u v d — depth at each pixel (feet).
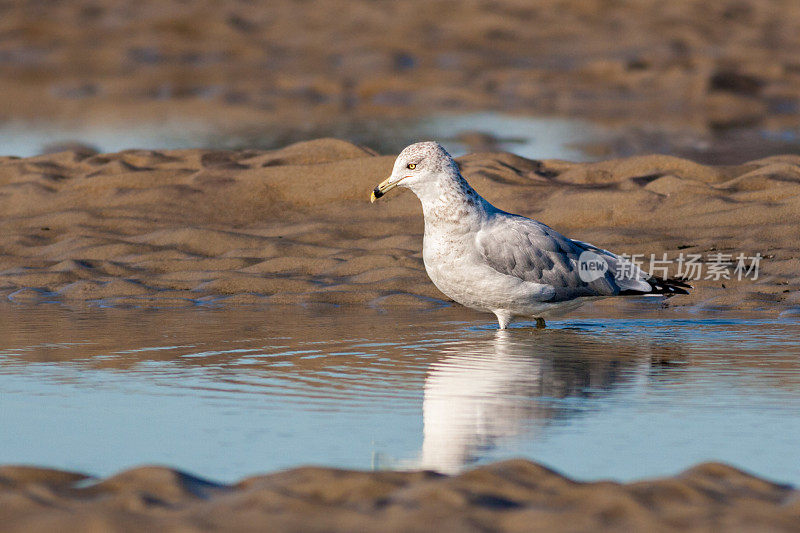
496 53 143.23
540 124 104.99
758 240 49.62
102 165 65.05
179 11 162.30
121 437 22.93
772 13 162.71
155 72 134.82
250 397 26.55
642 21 157.28
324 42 148.87
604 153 89.56
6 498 17.12
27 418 24.56
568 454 21.47
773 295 42.86
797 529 15.75
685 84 125.39
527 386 27.84
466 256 37.19
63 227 56.13
